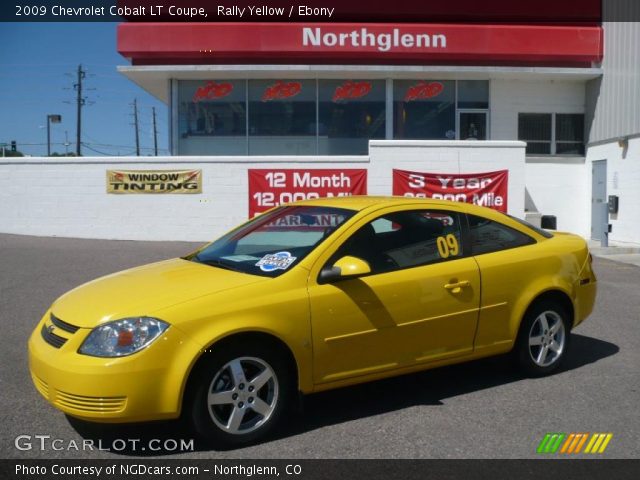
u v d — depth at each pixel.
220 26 17.33
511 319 5.74
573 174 18.84
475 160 15.73
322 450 4.50
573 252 6.25
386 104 18.45
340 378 4.89
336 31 17.59
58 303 4.88
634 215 15.92
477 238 5.73
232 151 18.42
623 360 6.65
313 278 4.82
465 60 18.22
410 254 5.32
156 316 4.30
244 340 4.52
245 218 15.40
